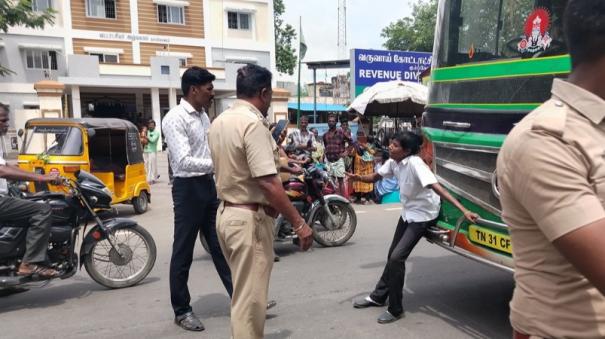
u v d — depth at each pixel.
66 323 3.97
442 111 3.83
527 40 3.16
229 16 27.62
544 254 1.28
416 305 4.24
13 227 4.22
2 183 4.41
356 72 14.77
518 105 3.17
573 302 1.26
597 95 1.22
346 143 9.88
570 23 1.24
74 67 21.16
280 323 3.90
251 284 2.69
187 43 26.55
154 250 4.96
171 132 3.65
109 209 4.97
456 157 3.65
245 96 2.80
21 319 4.06
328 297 4.46
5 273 4.24
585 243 1.11
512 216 1.33
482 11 3.53
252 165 2.58
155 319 4.02
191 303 4.37
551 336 1.30
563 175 1.16
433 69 4.03
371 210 9.03
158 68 22.80
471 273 5.11
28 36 23.00
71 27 23.94
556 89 1.30
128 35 25.14
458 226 3.62
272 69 28.86
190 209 3.68
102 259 4.86
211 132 2.81
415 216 3.78
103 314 4.15
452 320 3.90
